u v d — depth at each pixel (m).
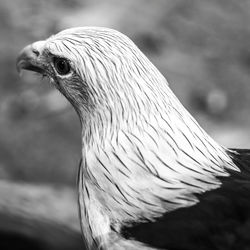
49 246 15.01
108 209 9.77
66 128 19.47
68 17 22.03
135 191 9.64
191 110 20.41
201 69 21.69
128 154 9.74
